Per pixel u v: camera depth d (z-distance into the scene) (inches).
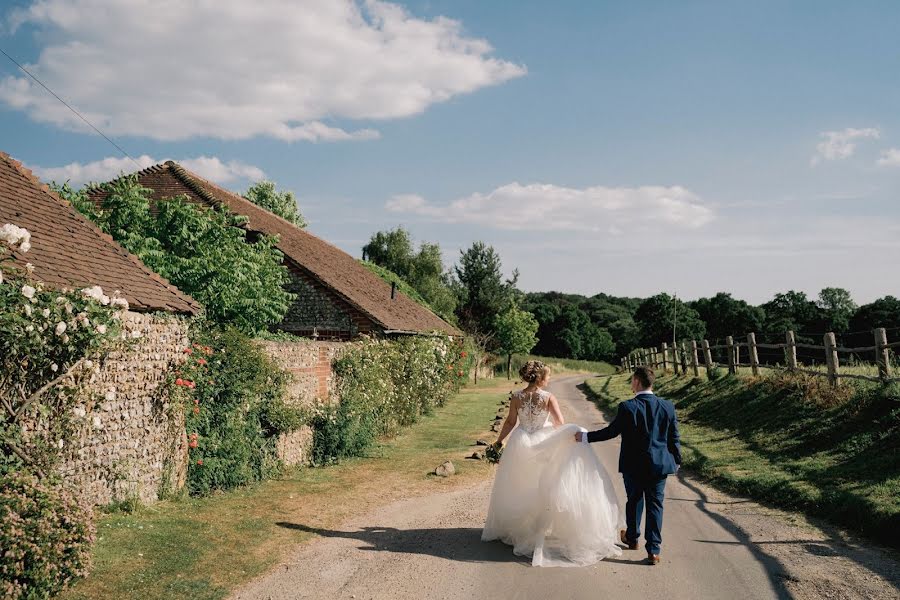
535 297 4379.9
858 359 549.0
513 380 1659.7
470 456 462.6
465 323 2285.9
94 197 705.0
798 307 2674.7
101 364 272.5
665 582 207.2
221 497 328.8
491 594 200.2
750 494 324.8
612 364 3444.9
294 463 419.5
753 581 204.1
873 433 355.9
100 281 315.6
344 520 292.4
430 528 279.3
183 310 346.9
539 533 237.1
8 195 345.4
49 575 185.0
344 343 525.0
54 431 245.0
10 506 184.2
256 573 221.5
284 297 622.2
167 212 540.4
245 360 355.9
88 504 230.8
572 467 237.5
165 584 206.1
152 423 305.0
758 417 491.8
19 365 231.6
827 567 213.5
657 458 229.0
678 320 2881.4
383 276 1581.0
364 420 511.5
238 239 562.9
